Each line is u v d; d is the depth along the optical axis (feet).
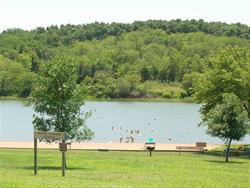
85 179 106.93
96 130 365.20
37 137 114.21
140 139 328.70
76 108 156.46
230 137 186.50
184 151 223.92
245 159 199.82
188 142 313.32
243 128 184.85
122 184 97.40
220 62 232.32
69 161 168.96
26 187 79.92
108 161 171.32
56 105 154.71
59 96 154.81
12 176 102.73
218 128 184.96
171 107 587.68
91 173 127.03
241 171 151.94
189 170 146.92
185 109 562.25
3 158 172.14
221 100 227.61
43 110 156.15
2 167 145.38
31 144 233.55
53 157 179.73
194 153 220.43
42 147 221.25
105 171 136.46
